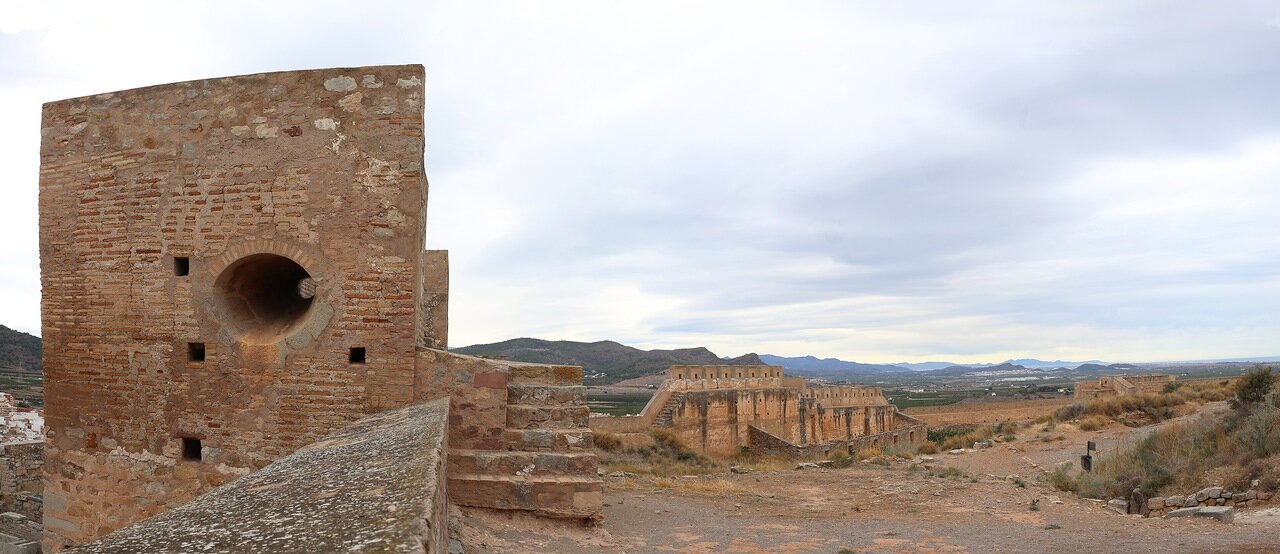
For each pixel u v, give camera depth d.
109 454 11.47
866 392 62.59
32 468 28.48
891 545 11.05
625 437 32.25
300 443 10.71
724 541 11.20
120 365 11.46
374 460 5.11
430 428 6.66
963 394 165.25
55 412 11.79
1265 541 10.66
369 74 11.05
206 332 11.10
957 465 26.23
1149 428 31.53
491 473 10.45
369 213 10.85
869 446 49.78
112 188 11.61
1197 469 16.58
